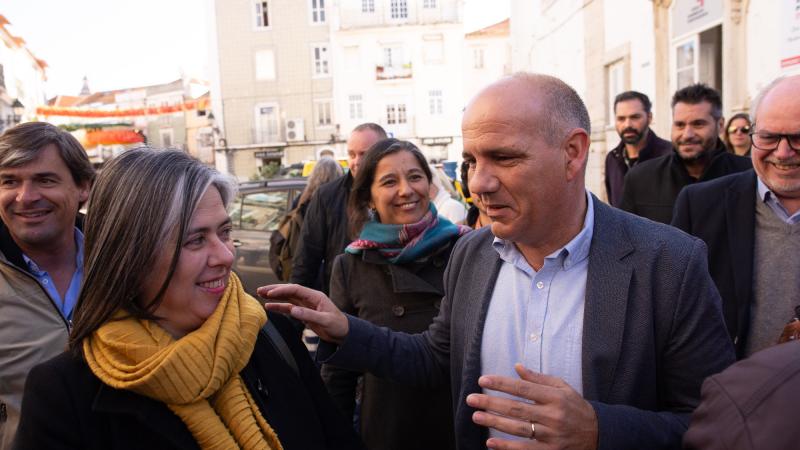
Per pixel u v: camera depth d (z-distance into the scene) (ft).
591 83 35.47
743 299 7.06
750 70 19.99
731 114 21.01
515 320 5.11
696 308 4.56
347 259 8.05
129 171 4.23
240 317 4.57
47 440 3.91
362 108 109.91
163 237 4.15
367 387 7.57
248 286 18.60
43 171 6.79
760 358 3.09
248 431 4.30
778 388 2.88
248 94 110.32
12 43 93.91
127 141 103.40
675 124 11.10
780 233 6.93
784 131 6.45
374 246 7.59
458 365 5.54
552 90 4.51
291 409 4.97
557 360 4.82
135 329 4.20
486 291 5.33
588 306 4.72
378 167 7.91
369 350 5.66
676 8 25.22
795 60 17.48
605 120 33.94
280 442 4.59
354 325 5.65
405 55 109.19
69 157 7.06
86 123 101.50
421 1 109.50
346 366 5.65
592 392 4.59
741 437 2.89
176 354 4.00
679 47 25.14
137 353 4.07
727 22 20.88
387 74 108.88
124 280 4.12
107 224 4.18
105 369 4.00
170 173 4.24
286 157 110.63
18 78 100.01
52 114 97.76
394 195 7.77
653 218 11.57
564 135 4.51
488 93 4.53
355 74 109.40
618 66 32.04
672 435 4.23
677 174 11.35
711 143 10.84
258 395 4.74
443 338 6.03
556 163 4.50
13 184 6.73
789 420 2.77
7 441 6.44
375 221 8.32
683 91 10.96
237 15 109.09
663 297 4.61
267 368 4.99
